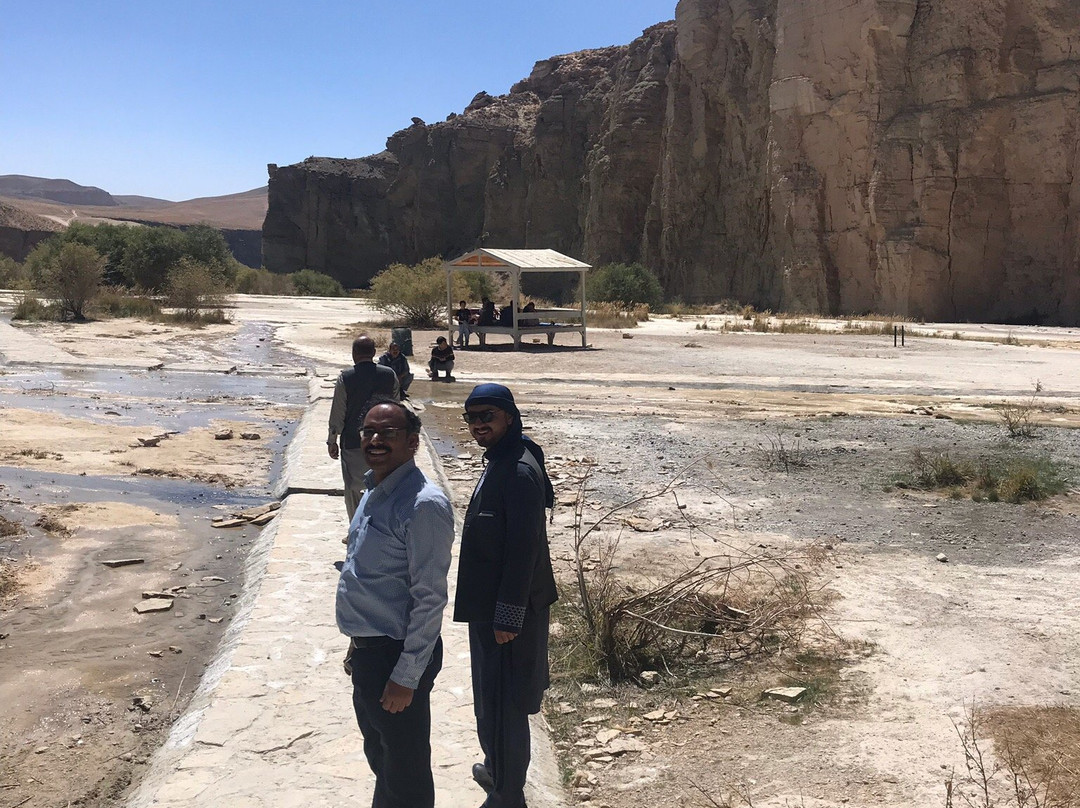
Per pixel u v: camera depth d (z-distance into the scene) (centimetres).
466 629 570
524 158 9419
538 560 359
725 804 401
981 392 1853
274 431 1366
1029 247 4459
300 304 5159
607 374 2108
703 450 1242
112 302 3569
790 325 3650
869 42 4816
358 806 369
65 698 503
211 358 2323
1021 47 4484
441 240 10419
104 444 1190
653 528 856
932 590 680
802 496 991
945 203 4553
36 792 410
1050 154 4356
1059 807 386
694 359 2436
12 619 612
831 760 437
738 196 6275
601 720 486
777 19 5403
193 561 750
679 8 6856
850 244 4991
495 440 362
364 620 318
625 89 8050
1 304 3888
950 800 388
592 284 5312
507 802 359
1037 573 723
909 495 998
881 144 4741
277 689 474
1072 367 2291
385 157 11206
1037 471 1066
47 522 819
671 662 555
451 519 321
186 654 568
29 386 1697
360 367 672
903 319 4281
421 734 329
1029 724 466
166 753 427
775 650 571
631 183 7556
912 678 527
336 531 777
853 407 1652
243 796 374
